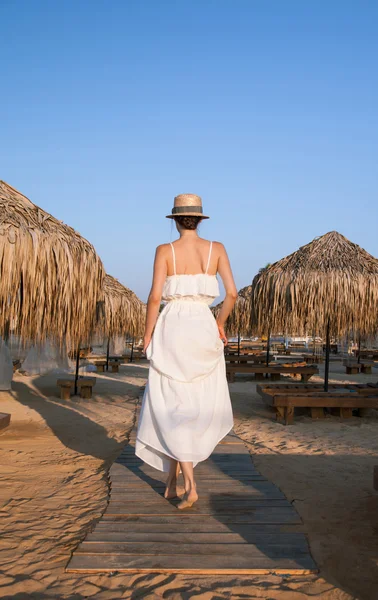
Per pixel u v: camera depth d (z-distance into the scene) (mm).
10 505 3436
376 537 2939
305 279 7258
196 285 3189
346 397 7117
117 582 2406
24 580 2412
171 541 2807
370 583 2422
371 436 6078
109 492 3646
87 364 14414
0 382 9492
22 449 5078
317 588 2377
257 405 8531
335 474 4309
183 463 3178
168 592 2316
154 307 3209
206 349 3141
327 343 7855
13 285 4652
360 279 7223
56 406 7973
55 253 4965
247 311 15539
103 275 5746
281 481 4062
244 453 4922
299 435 6102
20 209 5016
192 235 3299
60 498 3592
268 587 2373
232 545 2768
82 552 2666
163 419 3123
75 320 5316
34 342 5500
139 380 12188
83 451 5047
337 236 7930
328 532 2998
